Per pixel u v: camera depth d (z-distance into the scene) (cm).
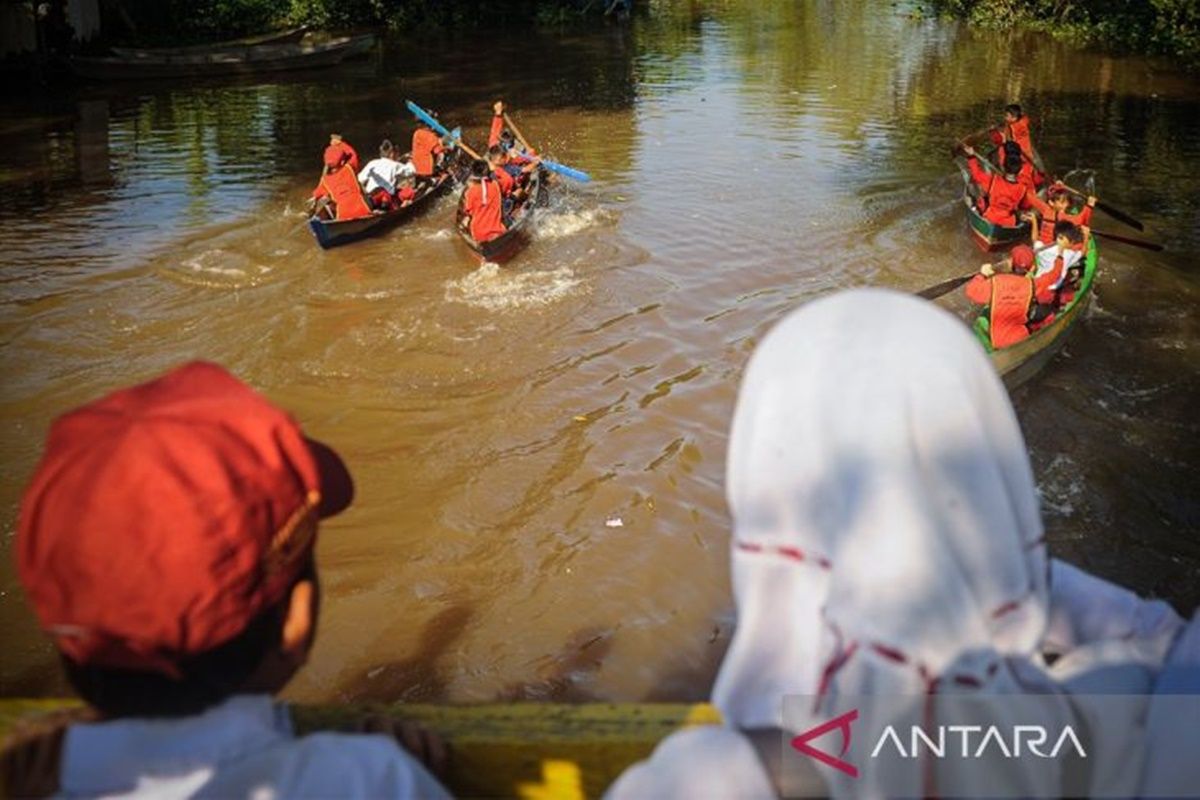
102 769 120
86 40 2480
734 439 114
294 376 947
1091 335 1023
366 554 700
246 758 121
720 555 691
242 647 120
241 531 115
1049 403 893
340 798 121
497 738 152
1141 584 674
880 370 105
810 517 105
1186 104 1986
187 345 1008
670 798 109
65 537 112
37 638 639
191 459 114
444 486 777
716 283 1137
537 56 2573
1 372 953
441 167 1488
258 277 1162
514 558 693
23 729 131
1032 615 106
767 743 110
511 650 610
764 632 109
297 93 2155
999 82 2184
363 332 1026
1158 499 762
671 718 157
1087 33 2706
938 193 1436
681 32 2919
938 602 100
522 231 1236
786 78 2236
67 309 1078
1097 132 1767
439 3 3080
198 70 2309
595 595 655
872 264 1197
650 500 752
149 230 1302
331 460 143
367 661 604
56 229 1303
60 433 120
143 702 119
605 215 1352
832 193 1440
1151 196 1445
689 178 1513
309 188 1474
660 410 876
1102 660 130
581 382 926
